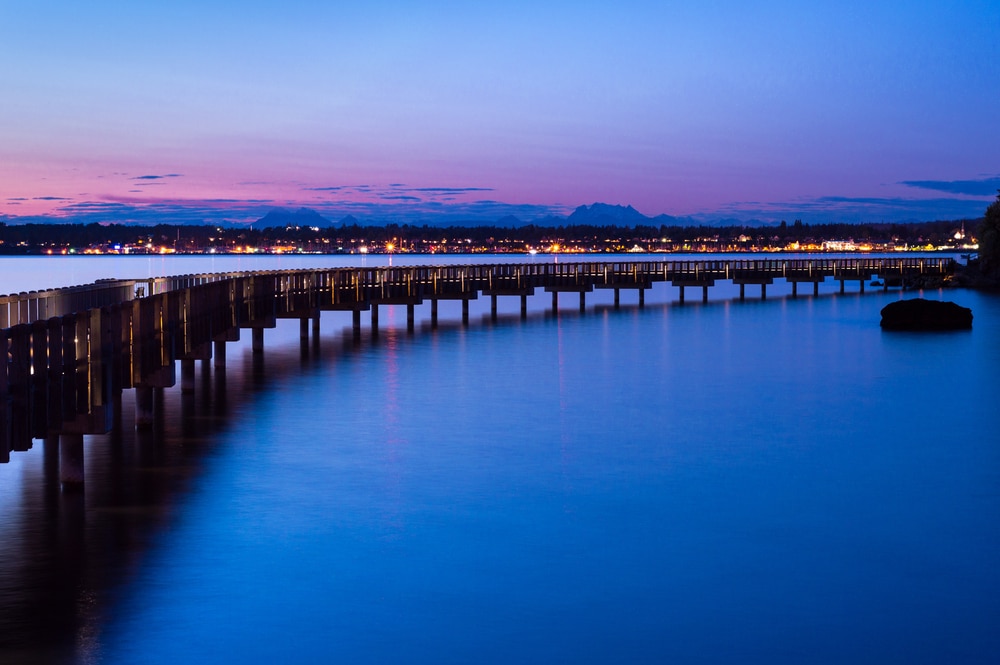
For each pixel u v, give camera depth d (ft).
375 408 91.61
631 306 246.06
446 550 51.42
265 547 51.31
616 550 51.72
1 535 52.47
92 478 63.98
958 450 75.41
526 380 111.55
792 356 135.85
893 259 321.93
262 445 74.95
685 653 39.93
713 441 78.59
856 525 56.24
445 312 225.56
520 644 40.57
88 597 44.34
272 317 128.16
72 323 54.65
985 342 152.35
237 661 38.65
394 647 40.16
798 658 39.60
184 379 95.76
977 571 48.98
